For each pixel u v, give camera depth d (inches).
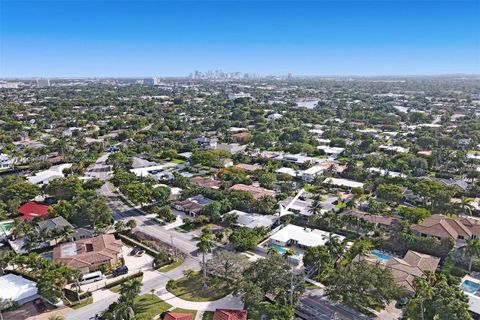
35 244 4559.5
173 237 4928.6
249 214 5536.4
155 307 3454.7
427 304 3056.1
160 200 5890.8
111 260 4217.5
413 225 4928.6
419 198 6038.4
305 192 6496.1
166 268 4188.0
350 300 3297.2
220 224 5339.6
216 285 3791.8
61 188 5999.0
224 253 3944.4
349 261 4138.8
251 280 3508.9
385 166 7244.1
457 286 3486.7
